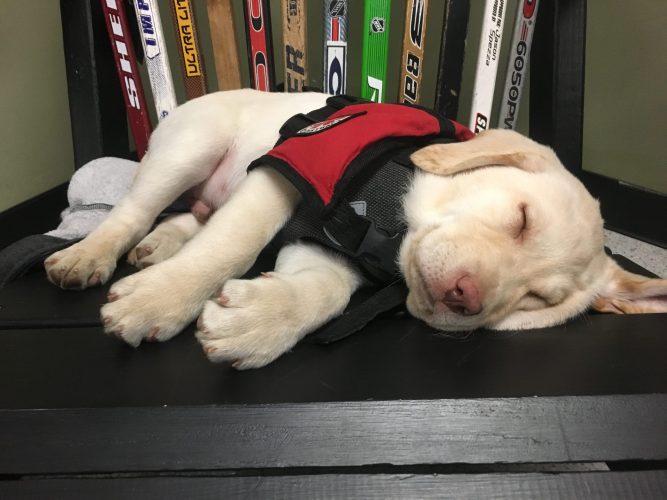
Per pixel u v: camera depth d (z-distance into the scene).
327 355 0.31
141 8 0.63
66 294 0.38
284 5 0.65
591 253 0.39
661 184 0.75
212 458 0.26
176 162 0.45
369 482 0.26
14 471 0.25
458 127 0.44
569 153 0.67
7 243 0.64
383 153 0.37
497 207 0.37
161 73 0.66
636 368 0.31
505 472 0.26
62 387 0.28
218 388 0.28
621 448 0.27
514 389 0.29
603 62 0.76
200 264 0.33
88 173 0.58
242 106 0.49
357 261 0.37
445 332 0.35
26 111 0.67
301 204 0.37
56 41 0.70
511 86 0.69
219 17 0.65
